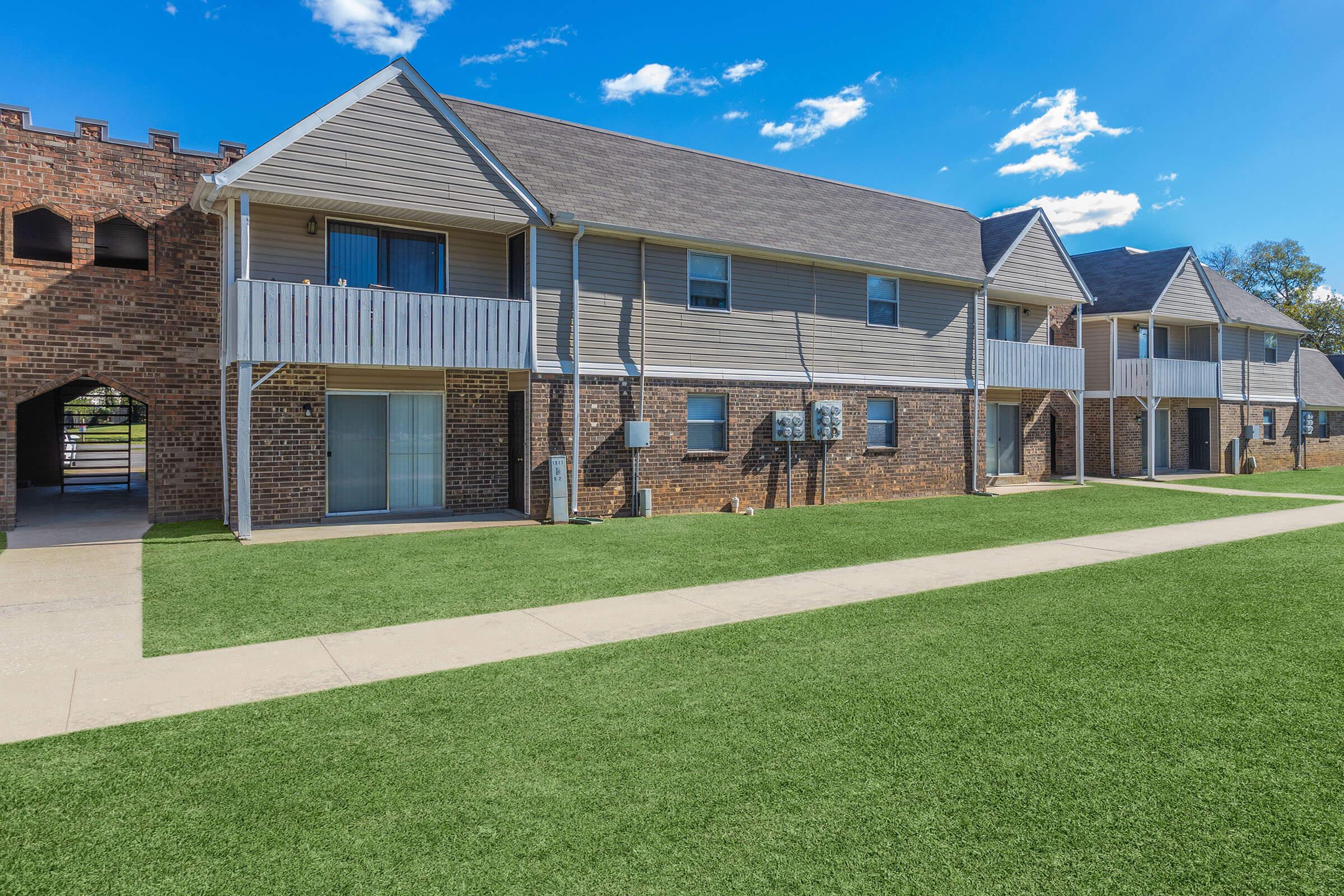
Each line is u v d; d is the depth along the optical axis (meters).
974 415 20.02
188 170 14.01
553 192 14.59
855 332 18.09
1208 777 4.16
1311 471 29.27
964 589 8.77
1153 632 6.97
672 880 3.25
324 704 5.21
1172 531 13.38
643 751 4.49
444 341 13.06
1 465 12.76
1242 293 30.95
